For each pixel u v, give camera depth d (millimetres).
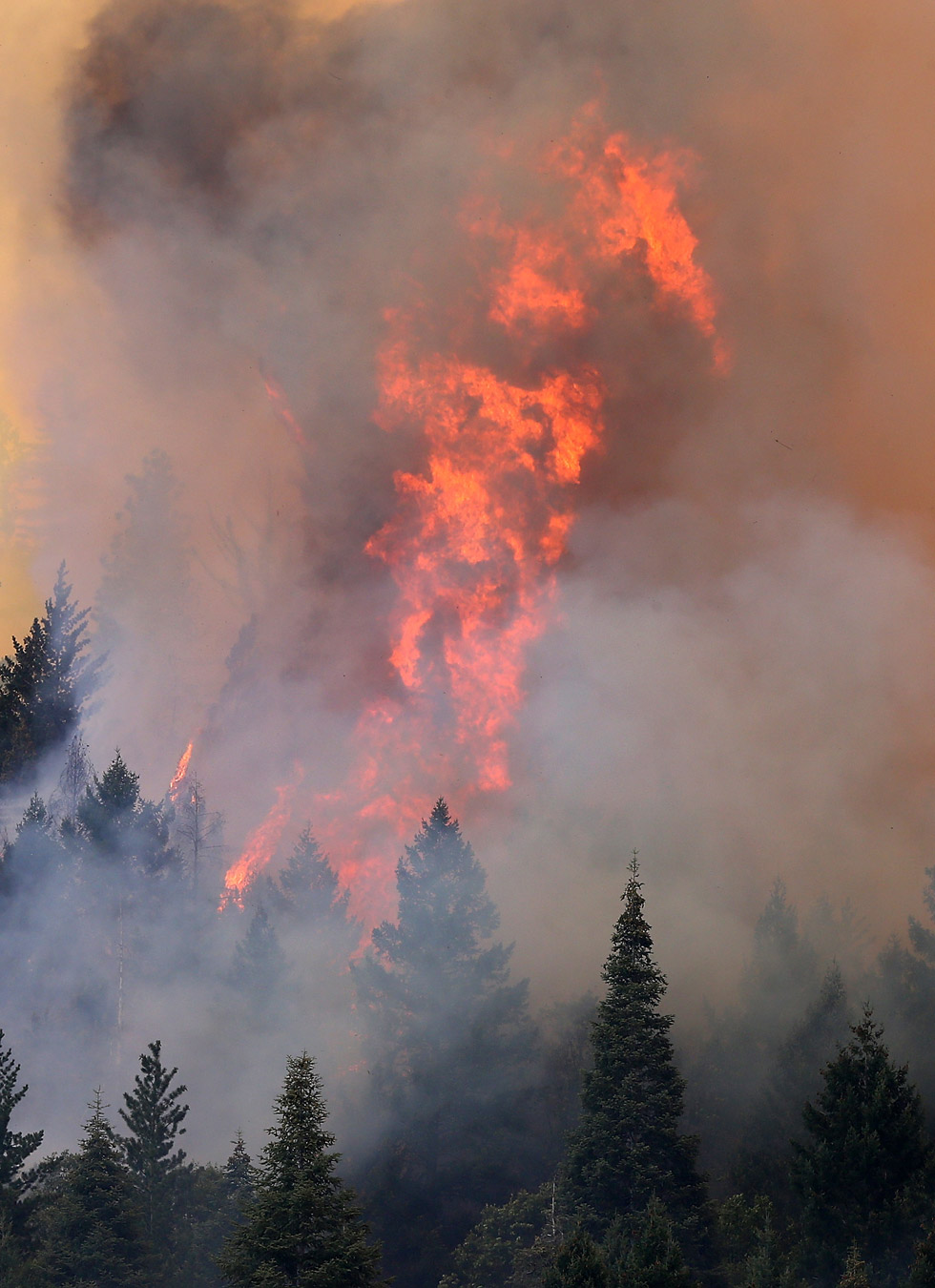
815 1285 31484
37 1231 34000
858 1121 33594
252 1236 26750
